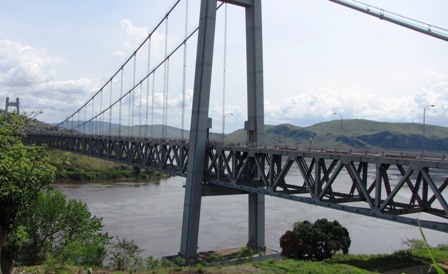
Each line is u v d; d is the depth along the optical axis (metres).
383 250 49.16
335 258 35.69
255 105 44.62
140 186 107.88
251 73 45.16
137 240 50.75
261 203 45.03
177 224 59.91
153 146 55.78
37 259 28.97
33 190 14.55
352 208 26.94
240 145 41.41
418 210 24.81
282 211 71.44
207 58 43.56
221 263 38.50
